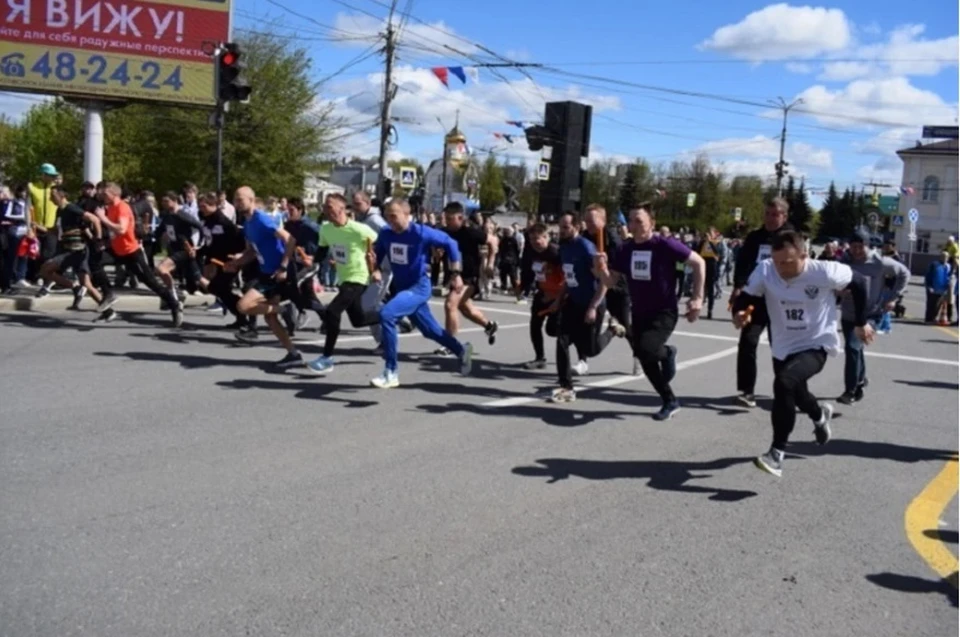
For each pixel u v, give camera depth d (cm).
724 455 669
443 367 980
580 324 827
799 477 621
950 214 6306
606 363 1074
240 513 492
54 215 1513
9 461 566
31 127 5081
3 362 884
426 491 546
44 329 1104
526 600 401
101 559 423
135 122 3694
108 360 920
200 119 3528
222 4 1894
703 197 7012
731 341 1388
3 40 1775
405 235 846
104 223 1127
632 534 492
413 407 774
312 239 1120
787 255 589
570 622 382
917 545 499
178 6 1867
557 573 433
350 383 862
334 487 545
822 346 610
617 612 394
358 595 397
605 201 7012
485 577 423
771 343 637
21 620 361
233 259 997
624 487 578
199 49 1888
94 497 507
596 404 828
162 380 834
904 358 1320
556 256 955
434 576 422
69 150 4231
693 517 526
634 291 751
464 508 520
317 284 1359
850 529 520
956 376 1156
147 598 385
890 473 645
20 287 1459
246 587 400
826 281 600
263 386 829
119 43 1838
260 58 3616
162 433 649
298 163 3759
